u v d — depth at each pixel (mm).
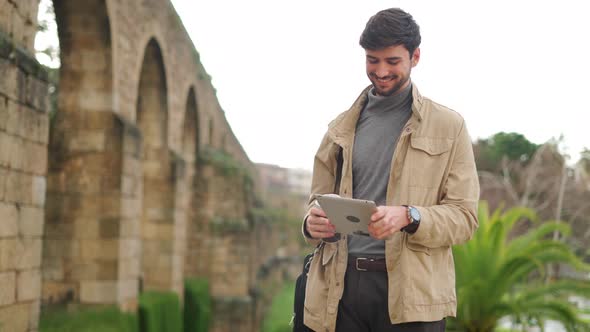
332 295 2729
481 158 35781
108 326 12008
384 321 2631
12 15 6953
